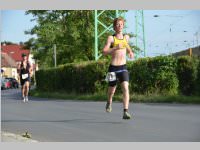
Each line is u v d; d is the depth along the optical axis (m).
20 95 31.69
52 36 39.75
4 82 57.38
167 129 10.30
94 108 16.34
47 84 31.09
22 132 10.36
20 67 22.67
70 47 40.69
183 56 20.80
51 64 43.09
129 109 15.27
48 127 11.14
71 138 9.40
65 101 21.88
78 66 26.64
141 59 22.11
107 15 40.09
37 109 16.50
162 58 21.12
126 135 9.61
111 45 10.66
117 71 10.78
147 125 11.00
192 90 20.53
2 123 12.09
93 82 25.19
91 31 39.41
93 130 10.43
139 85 21.98
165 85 21.02
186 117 12.55
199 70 20.36
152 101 19.58
